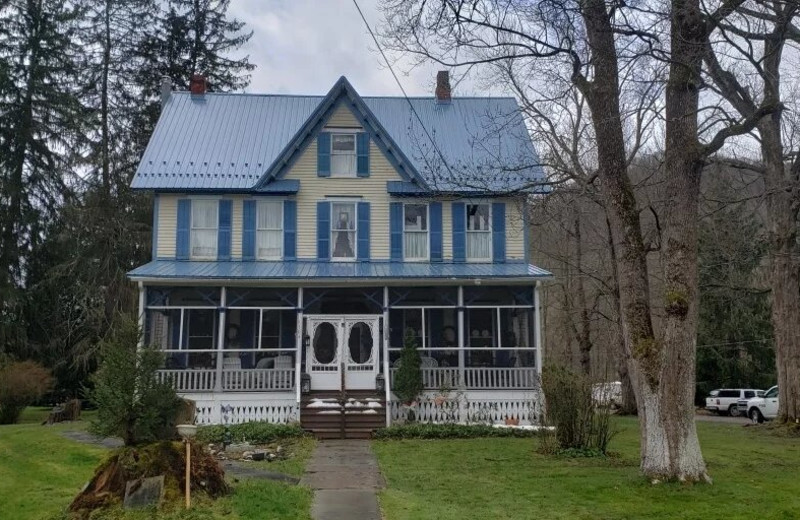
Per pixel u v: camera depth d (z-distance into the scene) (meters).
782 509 10.20
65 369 31.27
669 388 12.01
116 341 11.09
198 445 10.91
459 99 28.67
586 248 34.75
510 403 21.66
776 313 24.02
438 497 11.29
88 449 15.38
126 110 35.12
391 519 9.79
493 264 23.88
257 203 24.05
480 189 18.36
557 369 16.53
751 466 14.32
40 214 32.06
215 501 10.29
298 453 16.45
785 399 23.33
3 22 32.09
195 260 23.53
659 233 13.28
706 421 31.84
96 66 34.62
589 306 37.19
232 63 38.41
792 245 23.77
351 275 22.12
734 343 40.16
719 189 22.92
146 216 32.44
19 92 31.72
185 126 26.31
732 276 27.66
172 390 11.16
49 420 22.72
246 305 23.81
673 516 9.89
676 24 12.65
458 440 18.89
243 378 21.39
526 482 12.46
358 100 24.25
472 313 24.41
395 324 24.08
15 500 11.20
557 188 19.34
